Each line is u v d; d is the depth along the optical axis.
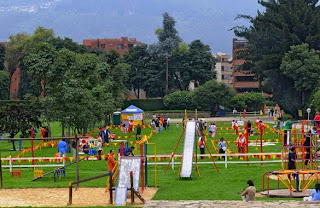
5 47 171.88
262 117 121.75
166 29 164.12
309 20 112.38
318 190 27.42
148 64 164.25
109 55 106.00
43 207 27.83
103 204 29.31
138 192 30.80
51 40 162.75
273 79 112.56
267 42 113.50
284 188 33.69
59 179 39.22
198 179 38.28
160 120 88.69
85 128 70.25
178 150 58.66
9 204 29.83
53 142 63.47
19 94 159.88
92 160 48.78
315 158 38.34
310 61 102.75
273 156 45.69
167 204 25.17
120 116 101.75
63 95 66.94
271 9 119.25
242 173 40.09
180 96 140.25
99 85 80.69
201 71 163.88
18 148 64.06
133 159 33.22
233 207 24.11
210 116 131.75
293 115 112.94
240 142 49.81
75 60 69.88
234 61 189.00
